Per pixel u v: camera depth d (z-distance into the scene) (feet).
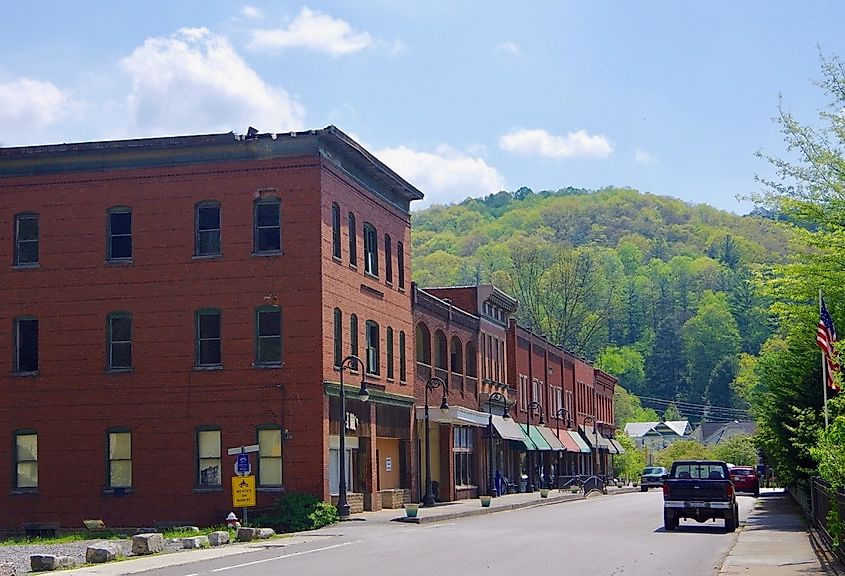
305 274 129.08
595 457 312.09
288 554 81.71
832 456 66.95
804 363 114.93
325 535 103.86
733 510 104.27
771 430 131.85
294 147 130.62
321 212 129.90
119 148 132.87
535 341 248.11
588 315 355.36
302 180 130.21
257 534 100.68
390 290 155.12
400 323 158.92
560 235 642.22
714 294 519.19
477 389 198.08
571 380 289.33
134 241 133.28
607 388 352.28
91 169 135.03
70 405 132.98
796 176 98.07
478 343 200.85
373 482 142.72
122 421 131.54
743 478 211.61
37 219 136.26
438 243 602.03
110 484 131.44
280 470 127.24
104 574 69.56
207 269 131.23
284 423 127.44
